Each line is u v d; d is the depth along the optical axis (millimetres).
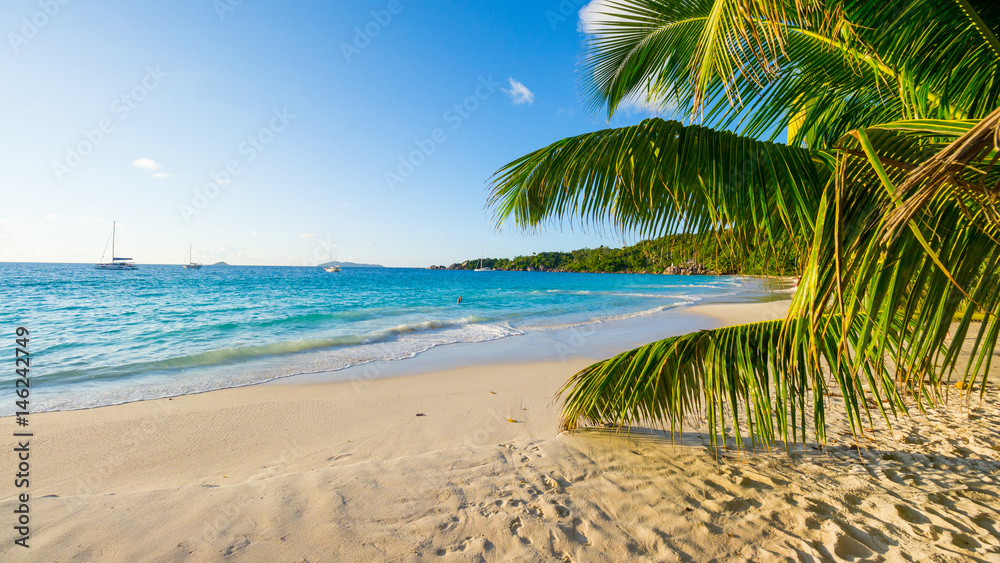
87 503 2686
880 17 2113
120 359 8703
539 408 5457
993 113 982
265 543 2314
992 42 1963
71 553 2191
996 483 2875
